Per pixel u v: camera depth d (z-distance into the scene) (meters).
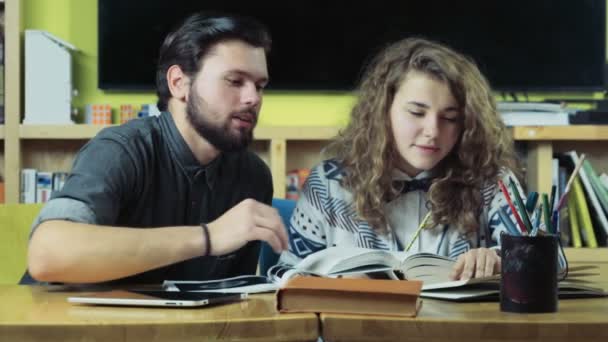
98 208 1.30
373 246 1.65
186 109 1.49
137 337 0.86
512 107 2.86
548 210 1.05
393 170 1.69
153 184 1.48
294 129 2.89
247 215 1.16
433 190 1.65
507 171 1.73
